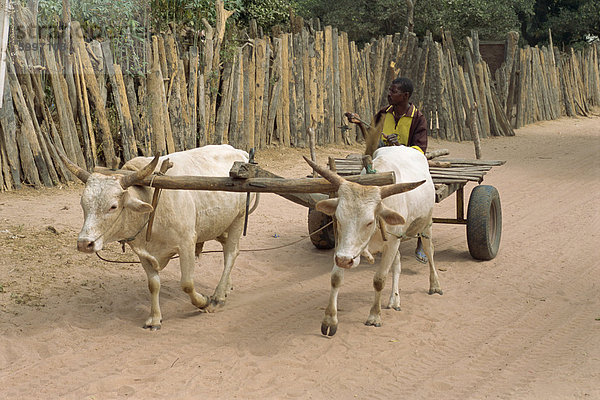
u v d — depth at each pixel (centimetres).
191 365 504
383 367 509
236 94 1373
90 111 1130
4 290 643
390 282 720
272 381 482
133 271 729
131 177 513
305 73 1562
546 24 3766
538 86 2469
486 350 541
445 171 797
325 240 820
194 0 1399
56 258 743
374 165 582
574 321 605
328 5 2884
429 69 1944
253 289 696
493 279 728
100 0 1136
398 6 2741
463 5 2789
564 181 1337
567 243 874
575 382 477
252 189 534
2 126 1007
